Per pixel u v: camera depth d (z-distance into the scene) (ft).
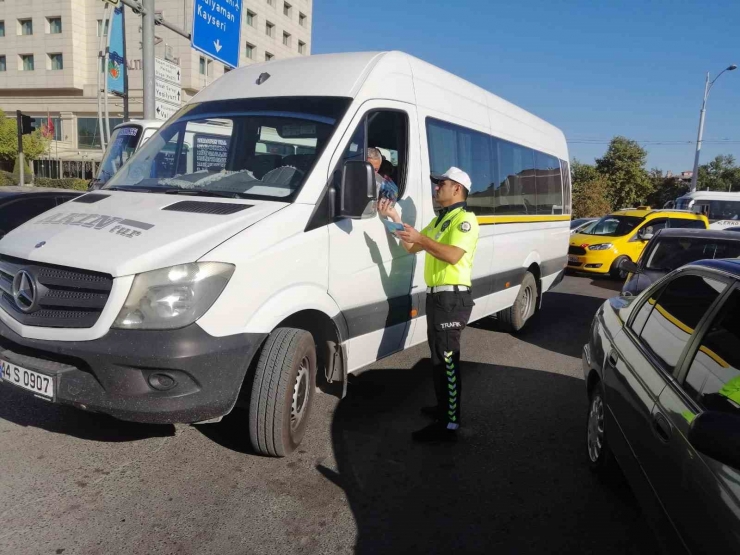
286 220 12.05
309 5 205.46
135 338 10.28
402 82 16.05
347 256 13.58
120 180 14.89
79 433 13.55
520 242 23.52
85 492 11.14
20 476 11.57
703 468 7.23
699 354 8.92
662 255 23.09
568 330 27.66
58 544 9.59
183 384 10.55
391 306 15.39
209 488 11.49
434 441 14.15
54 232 11.80
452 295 13.78
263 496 11.31
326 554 9.68
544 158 26.40
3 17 169.68
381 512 11.00
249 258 11.16
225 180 13.67
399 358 21.11
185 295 10.44
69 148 170.60
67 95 168.96
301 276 12.31
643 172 162.09
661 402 9.08
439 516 10.96
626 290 22.68
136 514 10.52
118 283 10.33
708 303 9.53
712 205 77.10
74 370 10.79
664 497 8.25
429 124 16.93
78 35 165.78
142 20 39.93
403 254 15.66
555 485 12.34
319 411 15.70
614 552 10.07
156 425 14.16
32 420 14.10
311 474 12.23
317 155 13.24
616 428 11.03
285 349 12.05
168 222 11.64
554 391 18.47
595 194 144.87
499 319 25.13
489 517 11.02
